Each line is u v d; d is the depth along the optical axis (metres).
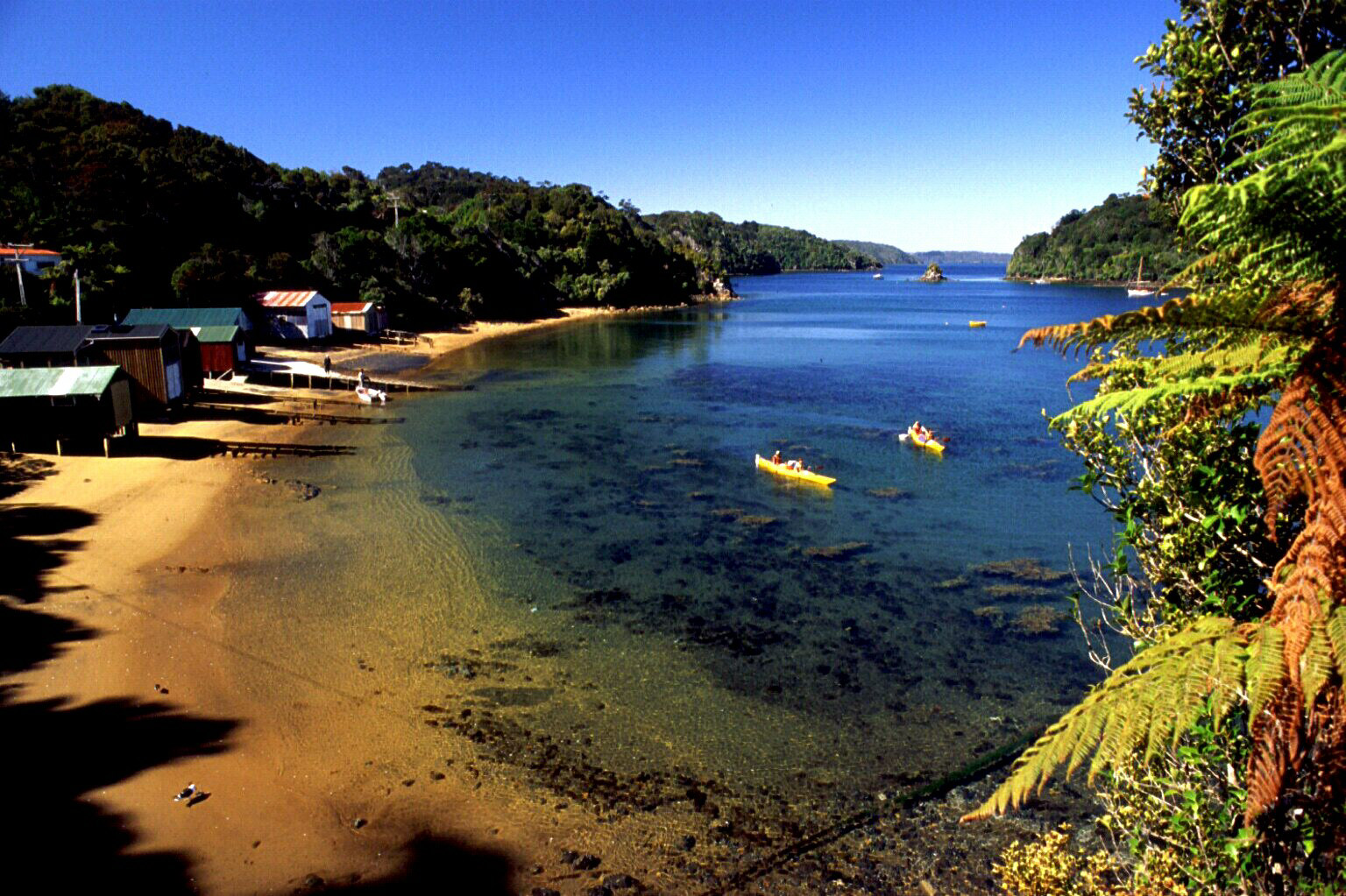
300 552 23.38
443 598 20.64
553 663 17.64
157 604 19.55
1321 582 3.33
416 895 11.39
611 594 21.16
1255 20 5.89
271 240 84.19
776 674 17.34
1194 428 5.32
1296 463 3.53
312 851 12.09
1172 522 5.72
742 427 41.34
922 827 12.94
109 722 14.91
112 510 25.84
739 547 24.64
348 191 109.81
